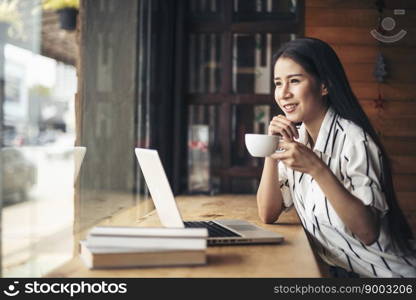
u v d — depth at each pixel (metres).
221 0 3.58
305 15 3.57
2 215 1.02
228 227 1.65
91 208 1.69
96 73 1.76
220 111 3.59
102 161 1.84
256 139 1.57
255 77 3.60
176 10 3.51
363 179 1.64
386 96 3.59
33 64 1.18
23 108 1.12
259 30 3.57
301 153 1.55
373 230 1.60
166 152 3.36
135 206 2.41
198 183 3.42
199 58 3.62
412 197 3.57
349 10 3.56
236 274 1.14
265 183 1.99
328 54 1.78
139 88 2.56
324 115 1.87
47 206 1.26
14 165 1.07
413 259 1.77
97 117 1.78
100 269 1.13
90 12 1.67
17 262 1.09
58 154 1.35
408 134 3.59
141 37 2.59
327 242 1.85
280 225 1.96
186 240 1.18
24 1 1.13
